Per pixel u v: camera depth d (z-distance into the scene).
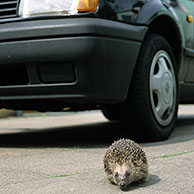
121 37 3.46
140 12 3.80
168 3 4.54
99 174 2.58
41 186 2.30
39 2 3.41
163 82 4.06
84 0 3.30
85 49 3.18
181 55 4.62
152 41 3.97
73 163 2.97
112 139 4.45
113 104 3.92
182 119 7.36
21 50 3.35
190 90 5.13
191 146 3.67
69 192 2.16
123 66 3.51
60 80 3.37
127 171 2.16
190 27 4.95
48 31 3.26
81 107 4.02
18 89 3.50
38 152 3.56
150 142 3.99
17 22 3.43
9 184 2.38
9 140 4.63
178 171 2.61
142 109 3.78
